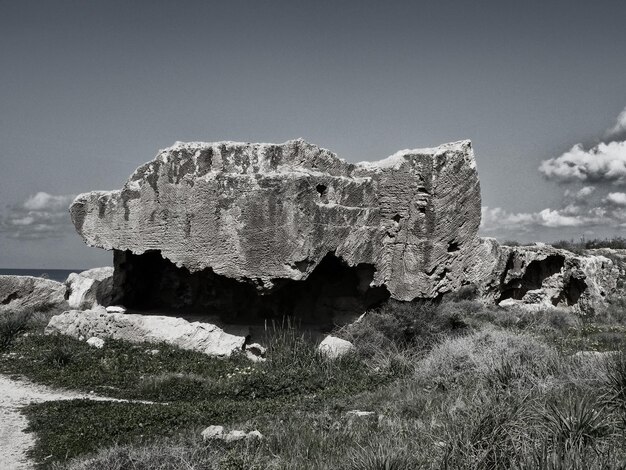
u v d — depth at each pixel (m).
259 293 15.87
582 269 23.59
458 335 15.41
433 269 16.56
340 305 17.94
